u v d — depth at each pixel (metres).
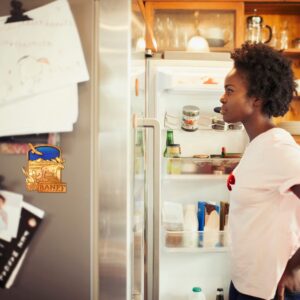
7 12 0.75
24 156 0.75
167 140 2.02
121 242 0.80
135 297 0.99
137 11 1.02
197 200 2.08
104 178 0.77
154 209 1.08
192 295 2.00
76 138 0.74
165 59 1.95
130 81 0.80
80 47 0.74
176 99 2.04
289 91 1.21
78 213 0.75
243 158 1.23
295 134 2.07
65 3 0.74
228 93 1.22
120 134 0.79
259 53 1.17
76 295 0.76
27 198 0.75
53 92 0.74
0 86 0.74
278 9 2.40
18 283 0.76
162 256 2.08
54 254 0.76
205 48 2.14
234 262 1.25
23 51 0.74
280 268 1.16
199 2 2.18
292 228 1.16
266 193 1.15
